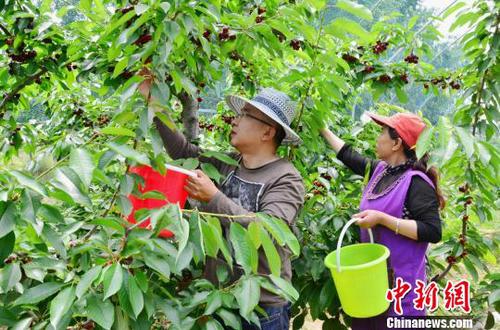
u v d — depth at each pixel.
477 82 2.61
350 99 3.35
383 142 2.25
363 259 2.09
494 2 2.38
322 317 2.65
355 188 2.85
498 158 1.85
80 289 1.10
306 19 2.18
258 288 1.39
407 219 2.09
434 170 2.15
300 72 2.15
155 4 1.44
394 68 2.65
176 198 1.55
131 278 1.18
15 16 2.11
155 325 1.61
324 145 2.58
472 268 2.60
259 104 1.90
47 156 1.71
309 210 2.64
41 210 1.15
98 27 2.06
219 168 2.08
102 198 2.43
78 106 3.28
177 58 1.92
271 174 1.87
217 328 1.39
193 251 1.33
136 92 1.54
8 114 2.60
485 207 2.71
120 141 1.41
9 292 1.47
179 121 2.96
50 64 2.32
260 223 1.32
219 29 1.94
